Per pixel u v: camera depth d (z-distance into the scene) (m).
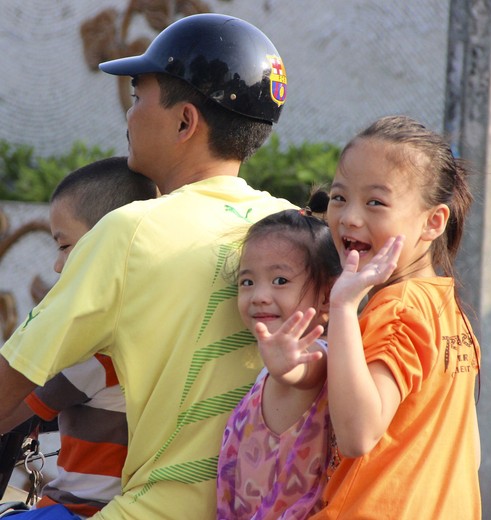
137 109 9.11
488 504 13.86
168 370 8.09
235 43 8.90
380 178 7.22
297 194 23.14
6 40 35.72
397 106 26.05
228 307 8.25
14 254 24.67
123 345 8.15
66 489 8.99
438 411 7.28
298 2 27.94
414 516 7.09
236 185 8.95
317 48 27.62
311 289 7.75
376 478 7.11
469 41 12.88
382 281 6.75
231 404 8.17
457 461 7.41
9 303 24.62
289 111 28.11
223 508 7.80
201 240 8.31
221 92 8.80
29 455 9.97
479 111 12.89
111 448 8.82
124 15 31.19
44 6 34.47
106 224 8.25
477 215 12.91
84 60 33.25
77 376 8.71
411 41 25.75
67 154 32.97
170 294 8.12
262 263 7.73
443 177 7.48
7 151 32.88
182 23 9.02
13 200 28.86
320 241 7.86
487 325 13.30
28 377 8.02
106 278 8.10
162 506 8.05
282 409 7.50
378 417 6.68
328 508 7.17
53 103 34.53
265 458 7.52
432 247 7.89
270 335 6.84
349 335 6.68
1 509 9.36
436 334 7.25
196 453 8.08
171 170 9.15
